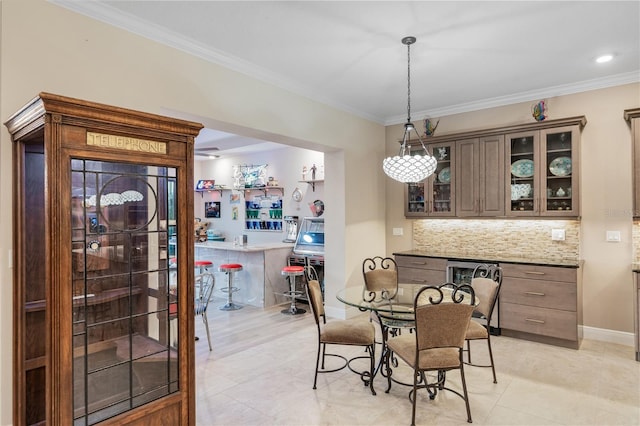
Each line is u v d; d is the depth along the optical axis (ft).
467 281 14.40
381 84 13.56
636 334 11.46
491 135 14.67
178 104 10.07
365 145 17.34
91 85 8.50
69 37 8.17
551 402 9.02
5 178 7.22
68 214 5.66
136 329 6.59
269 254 18.86
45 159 5.46
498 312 13.64
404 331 14.76
